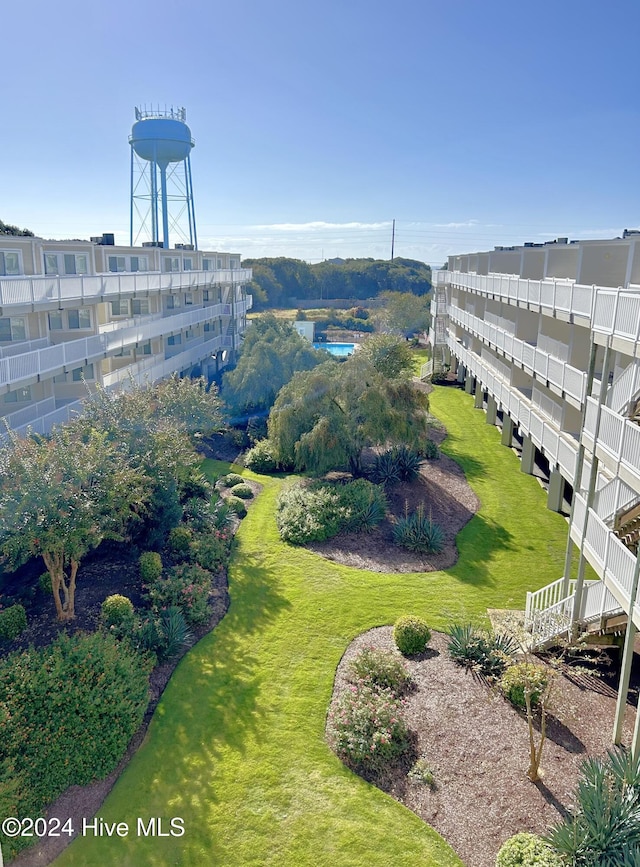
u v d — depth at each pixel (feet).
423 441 82.43
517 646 45.96
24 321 75.31
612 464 40.34
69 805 34.71
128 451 59.41
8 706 37.01
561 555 64.08
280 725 40.14
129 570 56.90
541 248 84.38
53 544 43.93
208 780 35.99
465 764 36.17
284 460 82.23
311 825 32.91
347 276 328.08
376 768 36.42
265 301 289.33
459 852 31.07
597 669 44.91
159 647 46.78
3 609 49.67
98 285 84.48
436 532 65.46
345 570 61.00
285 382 117.39
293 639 49.60
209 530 65.77
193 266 149.18
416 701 41.47
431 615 53.01
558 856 28.73
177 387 86.33
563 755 36.47
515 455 95.25
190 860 31.32
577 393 54.03
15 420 66.54
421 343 213.87
